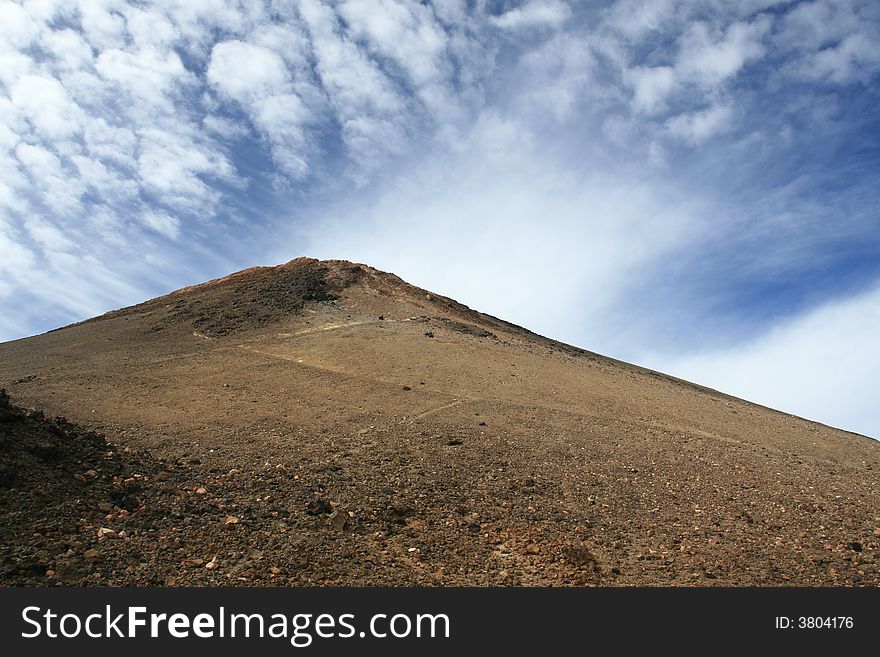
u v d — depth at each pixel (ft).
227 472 37.63
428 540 31.09
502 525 34.04
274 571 25.58
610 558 30.55
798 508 39.91
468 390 65.57
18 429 32.14
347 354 77.00
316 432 49.11
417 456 44.27
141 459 36.06
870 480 49.96
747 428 67.26
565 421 57.98
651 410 67.72
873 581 28.27
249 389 61.67
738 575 28.71
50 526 25.41
